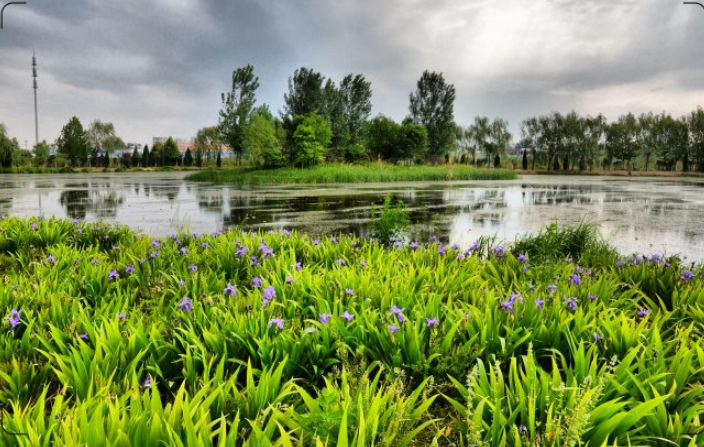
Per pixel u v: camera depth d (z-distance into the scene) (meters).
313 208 16.38
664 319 3.27
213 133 77.88
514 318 3.23
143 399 2.16
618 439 2.07
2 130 58.97
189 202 18.69
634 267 4.95
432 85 59.75
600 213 15.47
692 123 66.00
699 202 19.95
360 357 2.84
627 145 67.88
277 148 40.78
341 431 1.73
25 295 3.71
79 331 3.11
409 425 2.12
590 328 3.07
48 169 59.94
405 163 59.34
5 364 2.69
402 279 4.05
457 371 2.74
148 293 4.24
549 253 5.93
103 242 6.97
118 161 77.25
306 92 45.03
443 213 15.30
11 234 6.67
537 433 2.01
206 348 2.88
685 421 2.19
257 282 3.97
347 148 50.28
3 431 1.82
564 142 71.50
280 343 2.81
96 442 1.81
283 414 2.06
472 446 1.96
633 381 2.44
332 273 4.24
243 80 47.62
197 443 1.77
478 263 5.14
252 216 14.00
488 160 72.12
